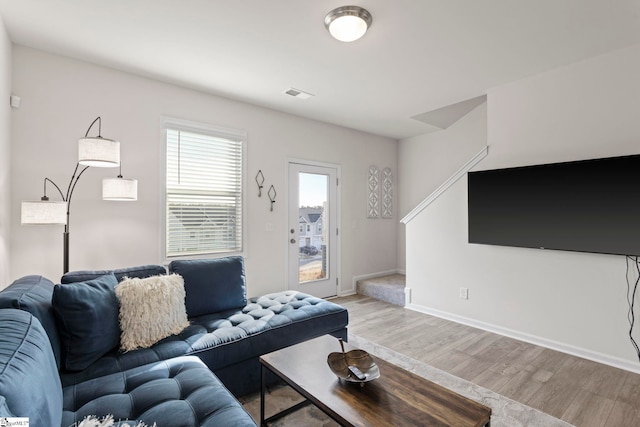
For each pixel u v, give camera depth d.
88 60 2.85
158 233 3.24
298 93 3.59
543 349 2.88
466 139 4.75
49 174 2.71
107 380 1.53
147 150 3.18
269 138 4.08
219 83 3.33
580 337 2.74
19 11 2.17
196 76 3.16
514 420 1.88
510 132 3.27
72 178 2.77
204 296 2.51
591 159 2.62
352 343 3.01
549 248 2.83
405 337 3.16
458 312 3.60
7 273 2.46
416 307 4.05
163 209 3.27
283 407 2.05
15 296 1.55
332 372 1.58
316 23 2.30
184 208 3.43
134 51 2.70
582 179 2.66
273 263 4.10
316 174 4.59
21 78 2.60
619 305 2.55
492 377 2.38
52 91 2.72
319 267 4.61
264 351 2.19
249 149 3.90
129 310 1.95
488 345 2.96
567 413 1.95
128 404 1.35
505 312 3.21
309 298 2.90
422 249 3.97
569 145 2.88
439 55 2.74
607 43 2.54
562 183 2.77
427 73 3.09
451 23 2.29
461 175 3.59
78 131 2.83
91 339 1.71
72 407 1.35
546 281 2.94
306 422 1.89
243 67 2.98
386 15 2.19
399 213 5.70
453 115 4.66
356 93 3.60
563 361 2.64
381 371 1.62
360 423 1.22
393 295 4.38
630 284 2.51
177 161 3.39
